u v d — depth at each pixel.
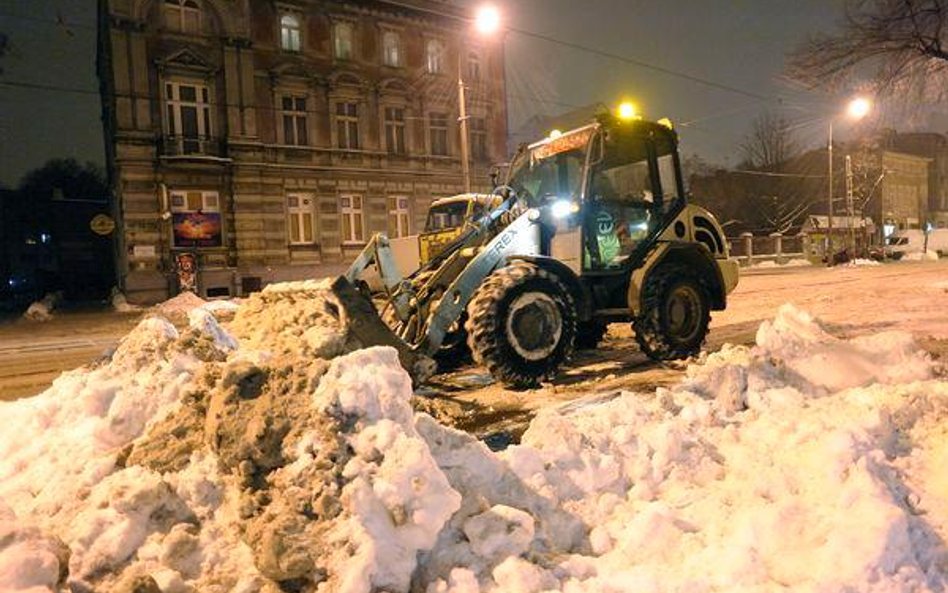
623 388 5.80
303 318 5.21
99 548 2.46
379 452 2.64
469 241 6.41
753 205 46.00
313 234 25.86
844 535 2.46
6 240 46.78
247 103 24.00
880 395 4.02
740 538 2.59
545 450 3.23
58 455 3.38
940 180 56.69
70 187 47.97
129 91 21.95
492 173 7.82
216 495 2.77
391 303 5.61
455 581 2.39
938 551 2.52
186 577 2.44
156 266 22.64
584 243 6.53
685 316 7.13
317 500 2.49
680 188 7.50
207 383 3.42
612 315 6.79
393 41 27.72
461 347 6.98
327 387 2.88
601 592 2.37
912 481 3.02
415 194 28.23
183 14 22.92
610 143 6.80
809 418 3.72
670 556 2.60
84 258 41.50
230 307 18.81
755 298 14.16
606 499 3.01
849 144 38.47
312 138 25.73
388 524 2.43
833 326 8.55
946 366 5.29
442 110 29.00
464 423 4.88
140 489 2.64
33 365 9.59
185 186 23.11
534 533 2.68
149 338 4.46
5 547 2.31
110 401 3.83
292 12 25.16
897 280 17.75
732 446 3.56
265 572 2.35
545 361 5.89
